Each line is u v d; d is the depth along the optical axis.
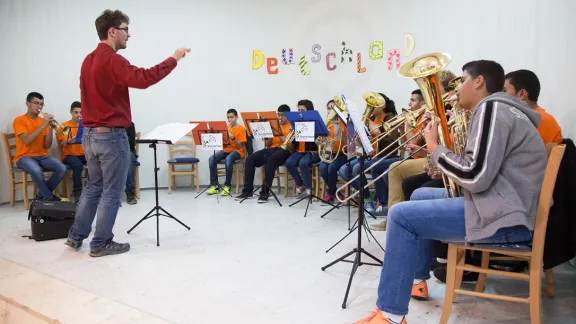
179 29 5.68
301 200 4.88
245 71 5.77
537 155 1.57
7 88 4.84
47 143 4.66
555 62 2.81
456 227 1.63
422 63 1.82
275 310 2.05
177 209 4.44
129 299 2.18
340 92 5.35
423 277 2.13
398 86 4.96
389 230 1.72
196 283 2.40
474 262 2.36
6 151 4.59
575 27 2.57
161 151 5.79
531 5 3.16
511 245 1.63
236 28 5.73
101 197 2.91
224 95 5.83
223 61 5.79
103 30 2.79
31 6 4.92
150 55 5.61
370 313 1.99
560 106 2.74
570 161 2.07
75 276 2.52
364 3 5.08
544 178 1.55
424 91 1.78
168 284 2.38
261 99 5.77
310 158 4.84
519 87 2.18
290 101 5.65
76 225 3.01
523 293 2.21
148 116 5.65
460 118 1.91
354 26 5.18
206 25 5.73
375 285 2.35
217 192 5.38
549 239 2.05
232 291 2.28
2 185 4.78
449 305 1.75
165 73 2.74
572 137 2.59
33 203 3.32
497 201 1.52
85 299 2.18
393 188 3.30
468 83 1.74
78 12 5.20
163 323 1.92
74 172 4.73
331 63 5.37
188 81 5.75
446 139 1.78
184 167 5.93
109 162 2.82
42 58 5.04
